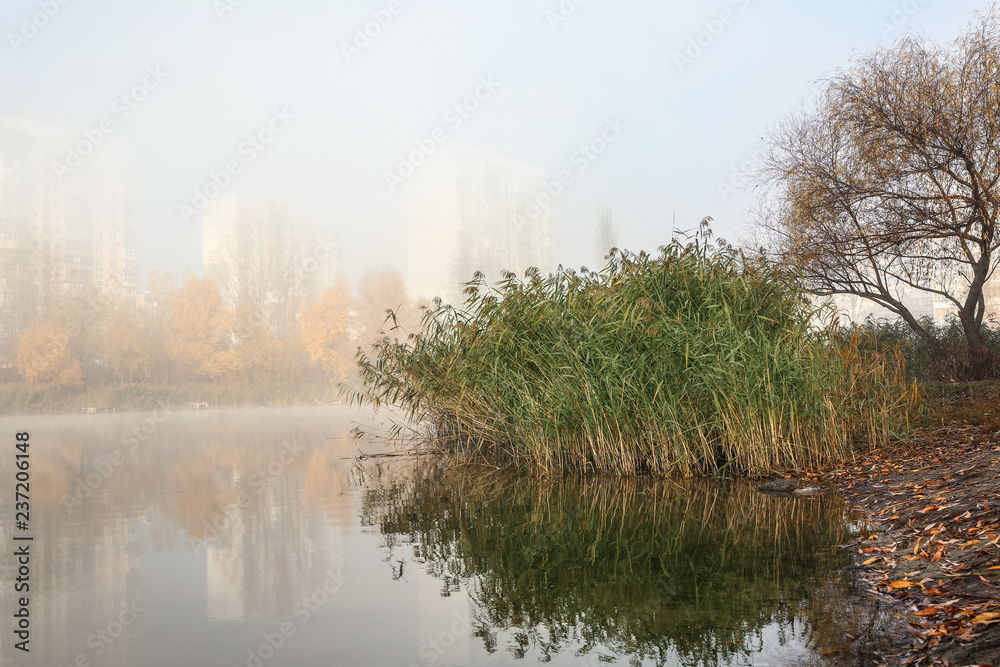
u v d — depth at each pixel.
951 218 12.83
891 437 8.62
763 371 7.91
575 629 3.33
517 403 9.21
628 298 8.83
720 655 2.87
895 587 3.62
